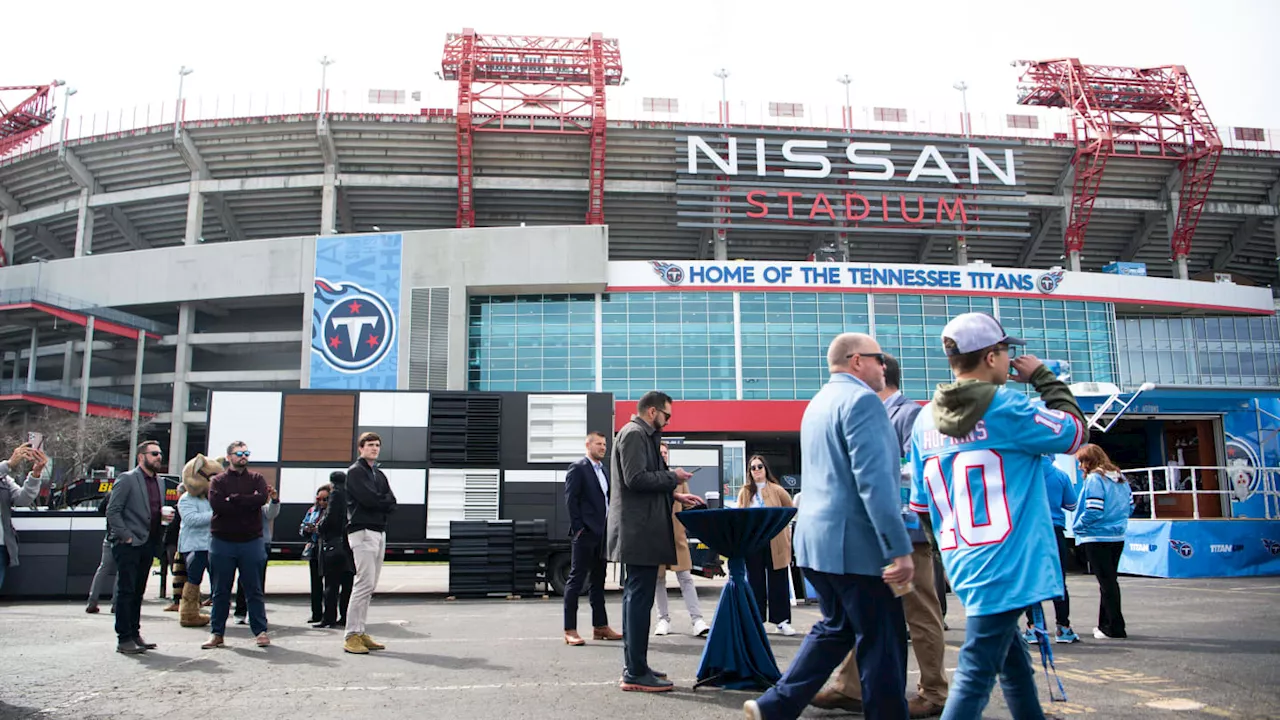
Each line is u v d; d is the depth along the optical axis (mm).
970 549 3322
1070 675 5836
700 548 13789
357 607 7355
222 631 7652
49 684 5852
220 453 14766
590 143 49750
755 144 51125
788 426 42156
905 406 5227
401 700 5258
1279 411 21891
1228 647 7004
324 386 42844
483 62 50250
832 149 51781
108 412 47125
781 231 52844
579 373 43438
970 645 3293
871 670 3703
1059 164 53844
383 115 48406
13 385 45531
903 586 3527
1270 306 49062
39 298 45531
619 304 44250
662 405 5836
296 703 5188
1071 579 15555
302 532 10094
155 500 7609
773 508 5328
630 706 5027
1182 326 47594
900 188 51656
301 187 50312
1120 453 32438
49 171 52688
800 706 3916
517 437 15094
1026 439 3299
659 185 51719
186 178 51562
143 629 9211
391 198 51688
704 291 44250
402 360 42719
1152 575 15898
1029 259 57406
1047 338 45500
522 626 9227
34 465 8266
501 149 49844
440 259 43688
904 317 44625
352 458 14875
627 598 5574
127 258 47281
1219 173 55406
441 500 14773
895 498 3570
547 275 43188
